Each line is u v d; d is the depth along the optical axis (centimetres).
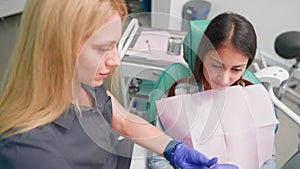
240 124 83
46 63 43
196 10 216
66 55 42
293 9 186
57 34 40
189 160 73
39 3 40
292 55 140
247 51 74
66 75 44
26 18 42
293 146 162
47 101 48
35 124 49
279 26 200
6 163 50
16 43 45
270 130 87
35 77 44
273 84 106
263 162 89
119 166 76
